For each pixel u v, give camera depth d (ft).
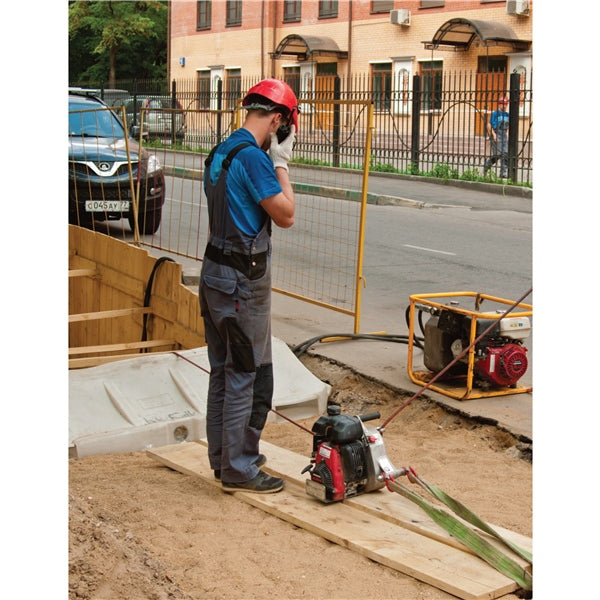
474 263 39.42
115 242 30.96
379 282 34.99
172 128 42.86
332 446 14.60
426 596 11.84
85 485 15.70
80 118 45.39
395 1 101.86
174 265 26.78
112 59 170.71
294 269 36.88
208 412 15.56
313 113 42.09
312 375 21.43
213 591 11.80
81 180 41.63
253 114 14.60
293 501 14.79
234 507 14.79
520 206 60.64
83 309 34.17
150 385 19.84
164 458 17.10
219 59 128.88
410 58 100.99
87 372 19.81
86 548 11.85
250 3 121.70
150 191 42.78
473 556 12.70
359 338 25.29
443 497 13.73
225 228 14.34
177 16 136.77
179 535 13.57
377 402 20.81
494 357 19.81
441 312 20.62
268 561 12.79
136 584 11.39
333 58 111.14
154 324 27.96
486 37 86.43
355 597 11.78
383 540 13.23
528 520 14.53
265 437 19.17
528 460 17.38
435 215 56.29
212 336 15.31
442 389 20.30
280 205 14.17
